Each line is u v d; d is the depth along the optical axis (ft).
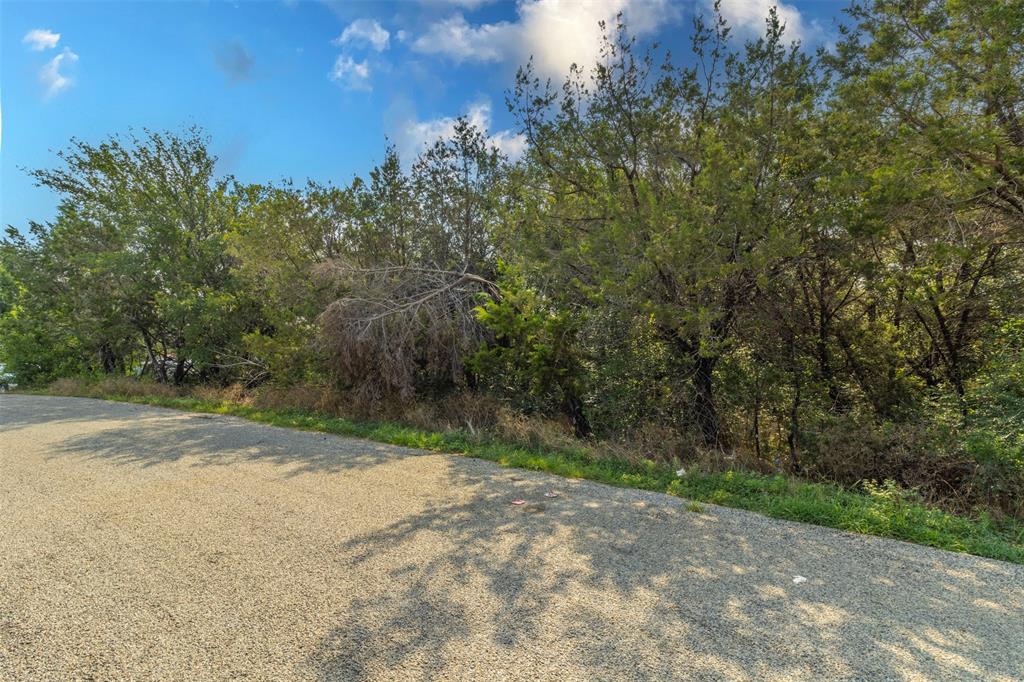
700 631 9.39
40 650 8.65
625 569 12.01
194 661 8.38
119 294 59.98
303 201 42.29
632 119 32.37
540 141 35.40
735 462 25.27
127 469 21.15
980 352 31.04
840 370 33.14
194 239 59.21
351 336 33.94
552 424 33.17
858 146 26.48
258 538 13.75
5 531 14.16
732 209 24.97
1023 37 21.89
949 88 23.94
